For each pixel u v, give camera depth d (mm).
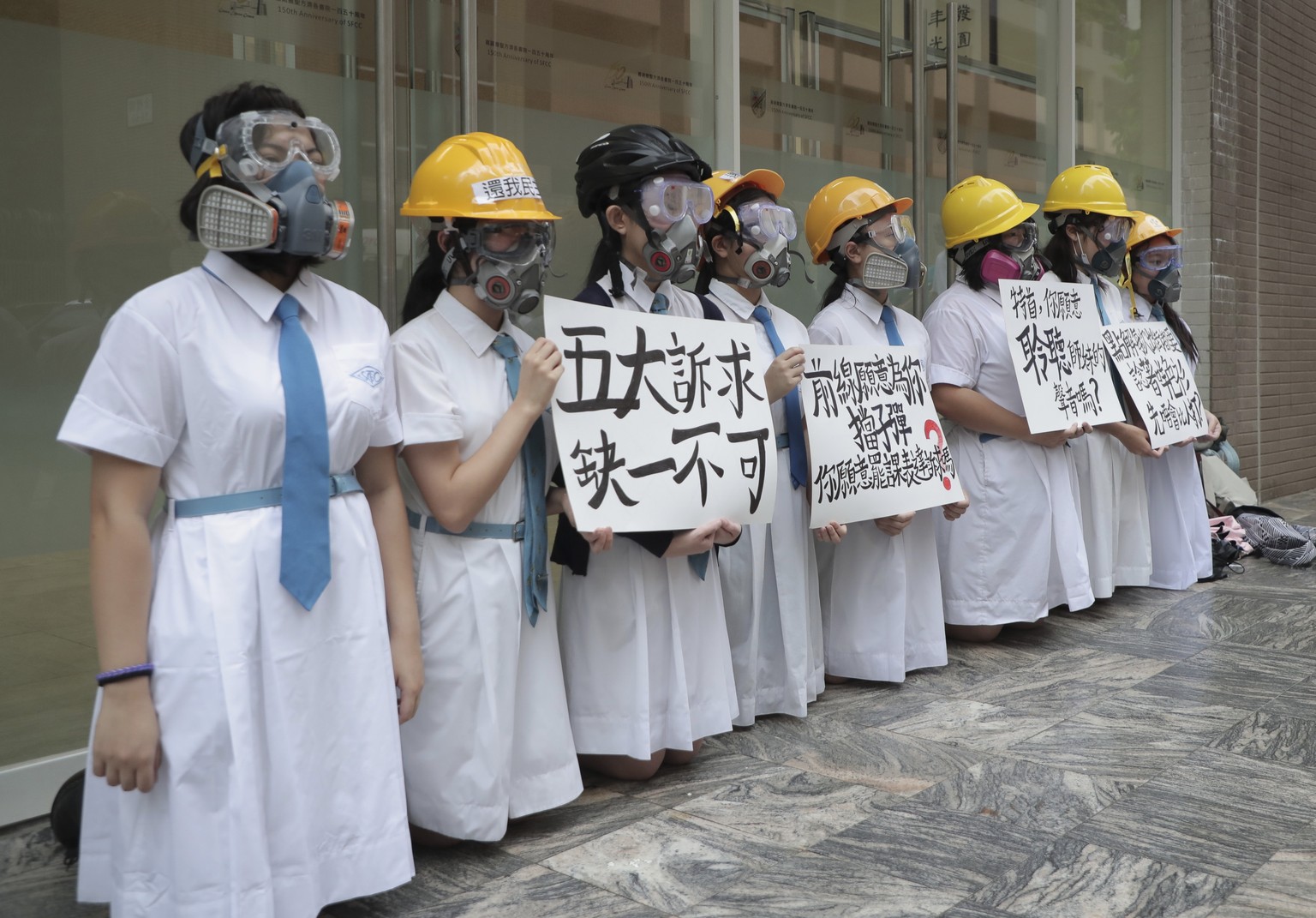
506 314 2916
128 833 2172
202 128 2199
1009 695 4066
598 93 4488
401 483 2830
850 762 3426
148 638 2145
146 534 2139
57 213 3197
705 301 3490
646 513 3023
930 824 2977
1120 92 7883
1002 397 4691
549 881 2670
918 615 4273
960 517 4645
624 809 3092
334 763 2326
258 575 2211
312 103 3686
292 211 2164
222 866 2137
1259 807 3064
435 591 2740
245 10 3523
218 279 2236
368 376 2373
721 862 2762
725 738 3654
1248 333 9133
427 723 2740
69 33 3188
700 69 4902
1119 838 2879
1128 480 5473
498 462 2658
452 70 4004
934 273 6156
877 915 2496
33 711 3203
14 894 2672
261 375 2219
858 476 3863
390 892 2617
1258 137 9133
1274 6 9359
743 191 3656
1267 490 9492
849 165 5656
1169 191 8602
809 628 3928
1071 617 5191
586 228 4453
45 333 3195
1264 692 4074
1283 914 2486
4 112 3086
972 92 6430
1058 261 5223
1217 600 5480
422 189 2744
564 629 3236
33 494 3189
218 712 2139
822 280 5492
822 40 5473
